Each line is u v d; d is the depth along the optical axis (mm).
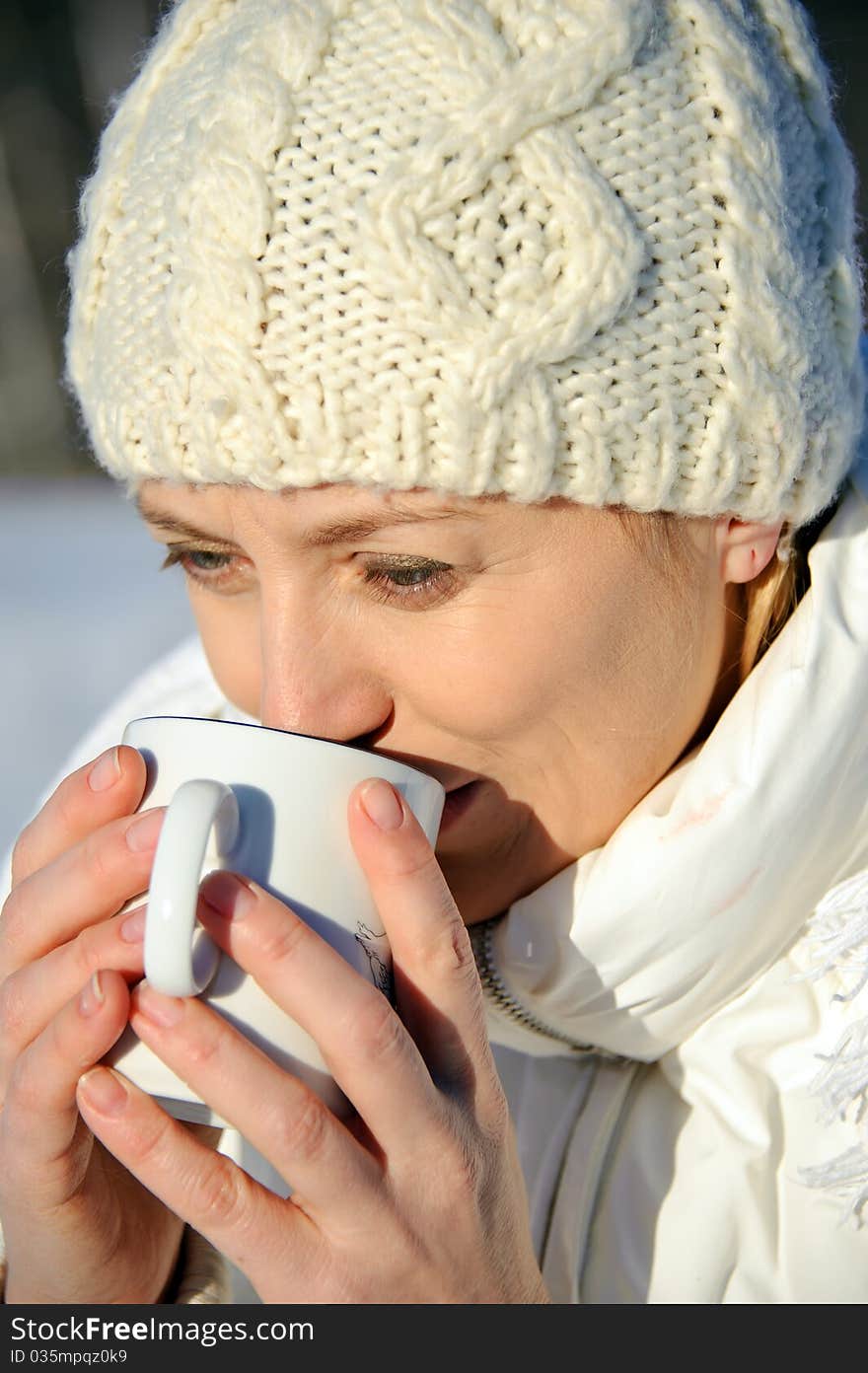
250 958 2334
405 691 2740
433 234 2410
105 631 10500
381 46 2479
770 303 2633
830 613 2963
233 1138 3494
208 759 2475
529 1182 3385
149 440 2670
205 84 2619
